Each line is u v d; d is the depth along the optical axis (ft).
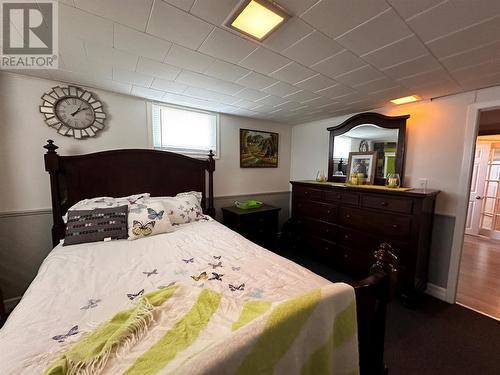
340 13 3.61
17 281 6.61
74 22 3.96
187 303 2.91
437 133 7.60
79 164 6.92
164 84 6.86
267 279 3.95
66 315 2.95
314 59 5.19
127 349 2.15
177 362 1.84
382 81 6.37
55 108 6.71
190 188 9.02
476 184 14.26
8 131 6.26
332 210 9.05
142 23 3.97
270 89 7.18
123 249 5.24
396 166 8.37
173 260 4.71
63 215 6.78
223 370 1.71
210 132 10.09
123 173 7.63
